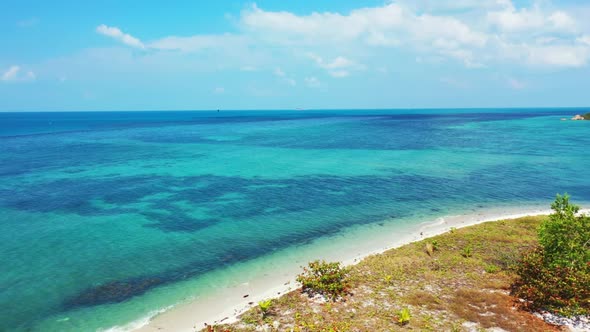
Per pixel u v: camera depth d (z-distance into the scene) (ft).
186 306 56.39
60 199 118.52
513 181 139.64
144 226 93.50
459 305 50.08
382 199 116.16
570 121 545.85
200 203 113.80
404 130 407.85
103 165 182.39
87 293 61.05
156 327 50.96
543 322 45.68
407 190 127.44
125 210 107.14
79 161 195.31
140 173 161.48
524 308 48.96
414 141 284.20
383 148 241.76
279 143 278.67
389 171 161.89
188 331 49.55
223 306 55.88
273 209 106.83
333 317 48.32
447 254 69.51
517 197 116.98
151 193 126.21
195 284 63.62
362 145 259.60
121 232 89.25
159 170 168.55
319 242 81.76
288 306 52.16
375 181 142.31
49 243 82.28
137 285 63.67
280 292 58.85
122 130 444.55
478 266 63.57
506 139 290.97
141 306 56.85
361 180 144.46
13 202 114.83
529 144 255.50
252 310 51.90
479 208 105.60
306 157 204.54
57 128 494.18
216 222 96.22
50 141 304.30
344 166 175.11
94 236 86.63
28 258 74.43
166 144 277.03
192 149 244.63
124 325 51.85
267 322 48.06
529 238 76.54
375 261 67.10
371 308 50.26
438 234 82.89
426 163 181.37
